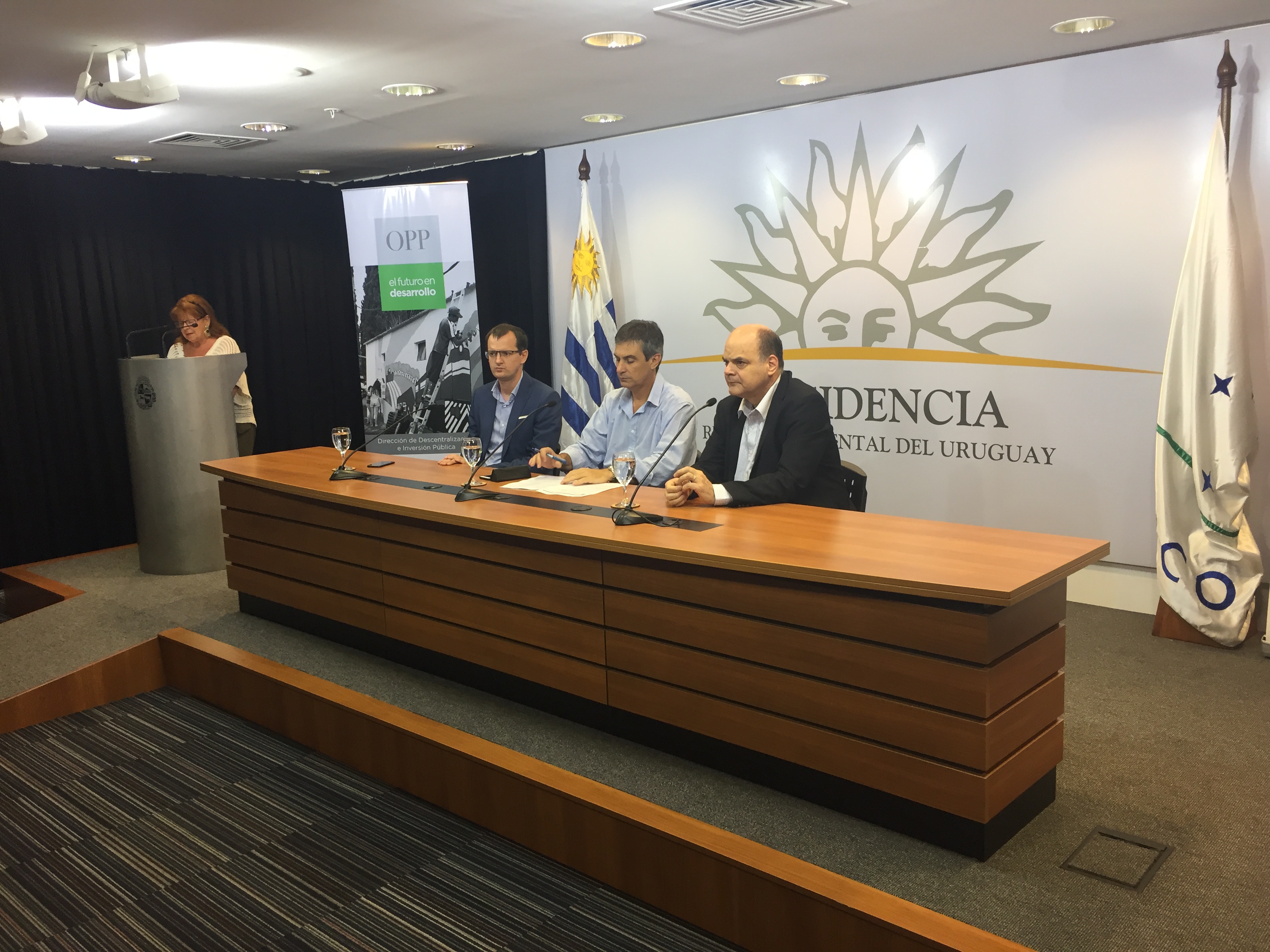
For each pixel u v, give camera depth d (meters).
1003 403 4.61
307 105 4.71
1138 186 4.09
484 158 6.55
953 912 2.13
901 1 3.37
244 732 3.64
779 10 3.45
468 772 2.88
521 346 4.36
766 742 2.62
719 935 2.34
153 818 3.01
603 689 3.00
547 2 3.29
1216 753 2.93
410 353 6.61
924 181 4.70
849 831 2.46
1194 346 3.80
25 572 5.55
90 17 3.28
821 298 5.17
